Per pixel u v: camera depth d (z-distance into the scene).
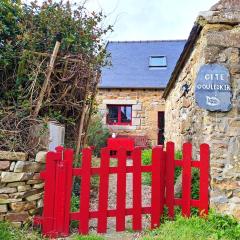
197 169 4.63
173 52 17.23
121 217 3.84
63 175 3.69
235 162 4.19
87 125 5.55
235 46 4.32
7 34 4.42
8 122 4.02
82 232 3.71
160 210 3.95
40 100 4.25
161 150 3.99
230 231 3.61
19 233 3.36
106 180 3.82
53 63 4.32
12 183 3.54
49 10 4.71
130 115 14.47
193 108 5.46
